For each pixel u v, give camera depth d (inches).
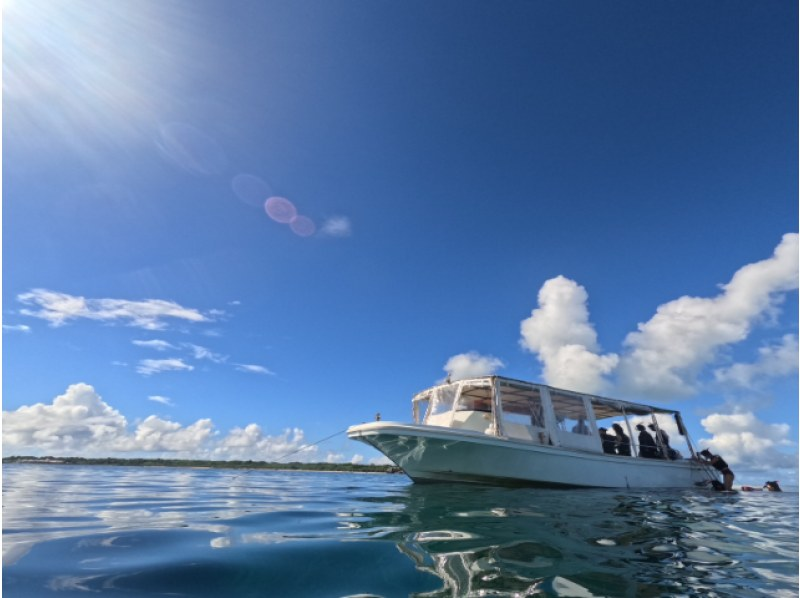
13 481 478.0
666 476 534.9
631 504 331.6
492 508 276.1
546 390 486.6
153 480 573.9
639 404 564.1
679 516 279.0
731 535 220.5
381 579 127.8
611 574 141.9
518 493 378.3
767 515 310.7
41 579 122.6
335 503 298.8
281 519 225.6
